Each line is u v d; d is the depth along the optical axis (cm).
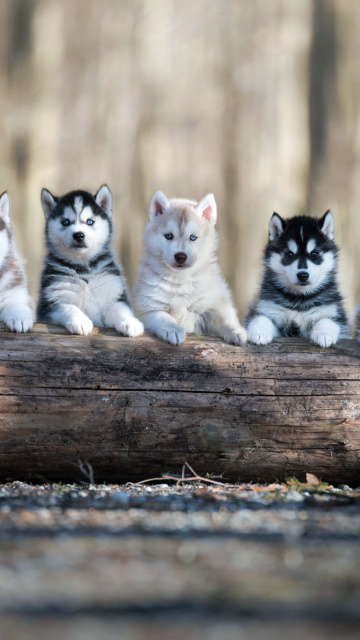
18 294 942
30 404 746
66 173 2245
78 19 2266
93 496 693
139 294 1023
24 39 2277
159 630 371
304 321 1043
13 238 979
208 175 2222
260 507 648
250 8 2202
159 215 1056
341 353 816
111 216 1067
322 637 364
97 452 764
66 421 754
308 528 561
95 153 2242
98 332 809
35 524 568
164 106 2233
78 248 995
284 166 2192
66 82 2266
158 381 776
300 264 1025
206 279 1020
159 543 514
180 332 809
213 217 1064
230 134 2214
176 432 773
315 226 1072
